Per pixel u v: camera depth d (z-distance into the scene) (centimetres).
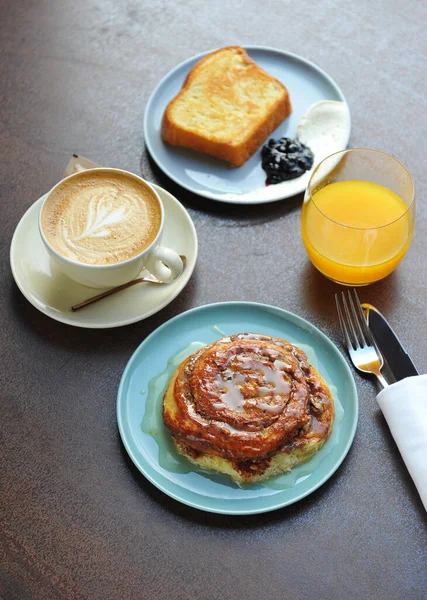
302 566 66
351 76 93
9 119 90
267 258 81
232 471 68
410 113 90
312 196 78
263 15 99
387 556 67
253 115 86
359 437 71
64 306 76
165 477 69
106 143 88
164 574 66
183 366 71
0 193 85
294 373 70
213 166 86
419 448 68
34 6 99
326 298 79
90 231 75
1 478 70
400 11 99
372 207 78
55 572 66
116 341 76
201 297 79
